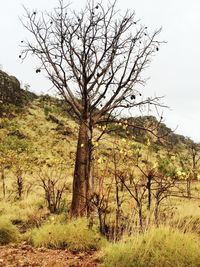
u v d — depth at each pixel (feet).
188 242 23.68
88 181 43.32
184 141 122.01
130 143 32.27
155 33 48.42
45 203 57.00
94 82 46.93
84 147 45.01
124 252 23.80
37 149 147.64
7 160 91.91
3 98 199.31
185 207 43.21
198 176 28.04
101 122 45.65
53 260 25.89
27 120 184.75
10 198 65.57
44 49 47.65
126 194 53.67
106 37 47.34
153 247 23.43
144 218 34.40
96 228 32.96
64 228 31.24
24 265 24.75
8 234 33.17
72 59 47.06
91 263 24.89
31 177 82.38
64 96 47.70
